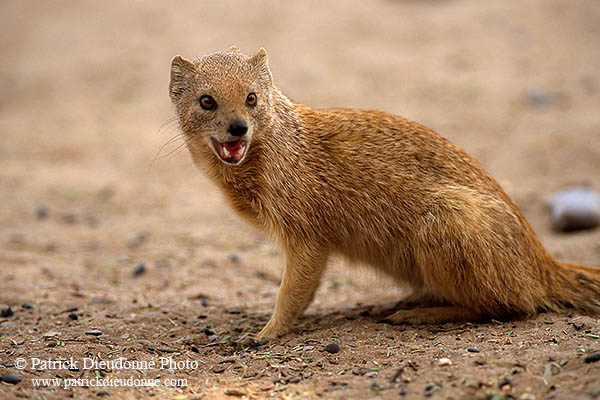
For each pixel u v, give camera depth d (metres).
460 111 23.50
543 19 33.12
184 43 31.92
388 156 8.91
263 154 8.59
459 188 8.70
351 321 9.25
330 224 8.93
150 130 23.45
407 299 10.09
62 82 28.78
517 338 7.60
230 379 7.16
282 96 9.00
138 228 15.60
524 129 21.56
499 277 8.46
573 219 14.10
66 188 18.64
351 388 6.52
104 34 34.34
